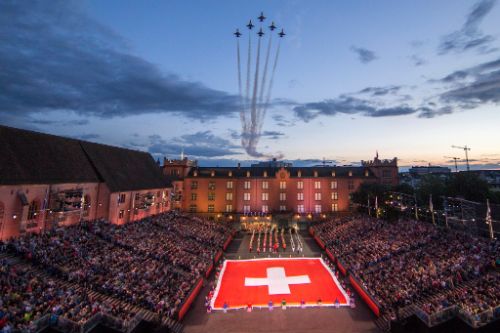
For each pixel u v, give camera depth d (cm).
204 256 5603
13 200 4053
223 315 3797
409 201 7131
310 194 10188
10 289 2644
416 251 4534
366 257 5003
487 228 5200
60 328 2458
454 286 3409
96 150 6450
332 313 3816
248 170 10850
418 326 2962
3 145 4331
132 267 4081
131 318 3019
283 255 6556
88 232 4609
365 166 10819
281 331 3397
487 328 2623
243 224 9638
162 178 8594
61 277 3272
